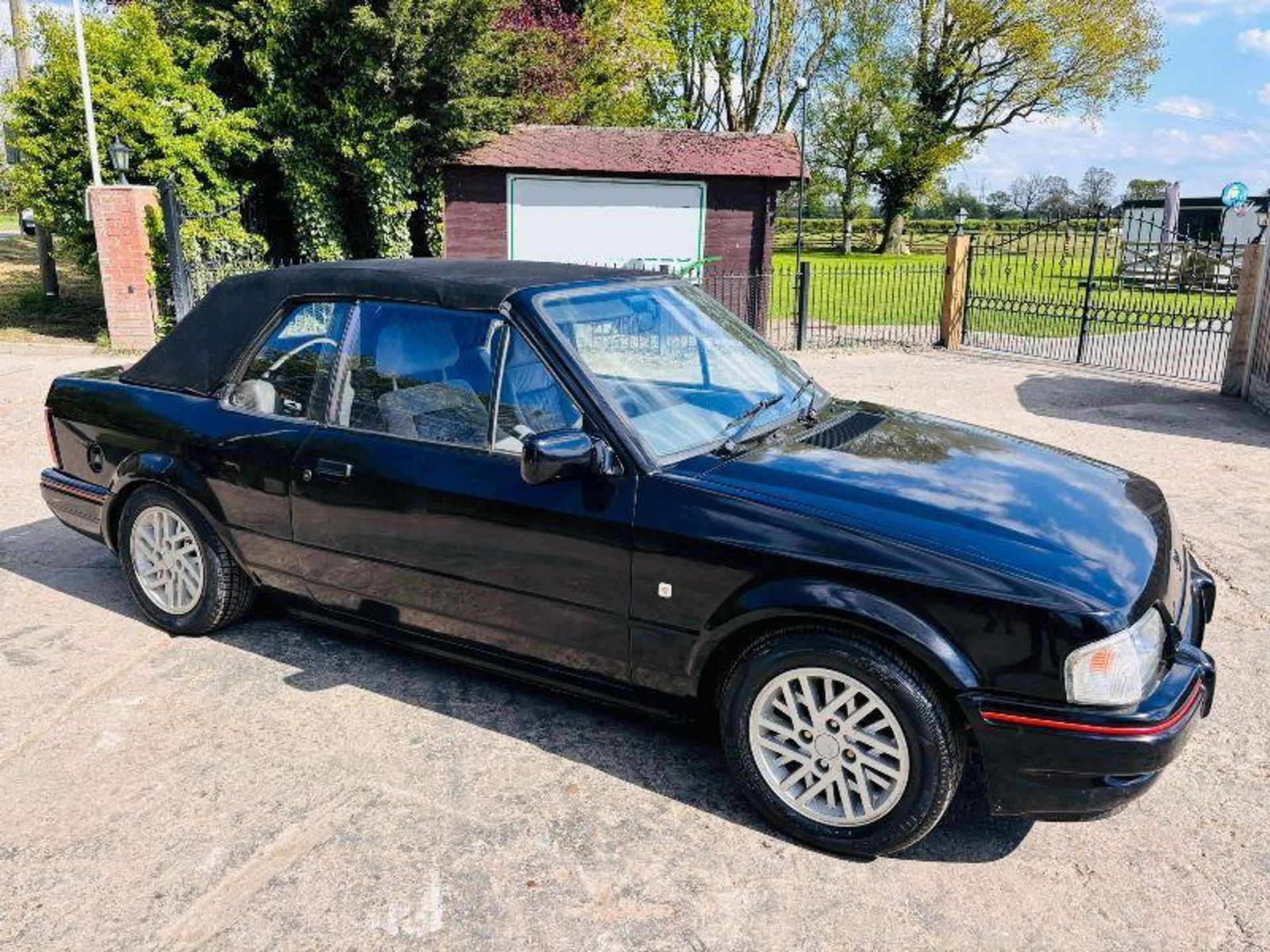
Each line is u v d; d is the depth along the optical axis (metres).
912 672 2.72
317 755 3.40
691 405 3.47
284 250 17.16
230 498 3.98
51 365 11.77
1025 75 38.72
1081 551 2.82
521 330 3.38
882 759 2.81
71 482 4.56
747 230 17.22
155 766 3.32
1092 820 3.04
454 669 4.08
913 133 40.88
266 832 2.97
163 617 4.35
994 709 2.61
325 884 2.75
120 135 13.65
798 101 39.69
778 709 2.96
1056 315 14.78
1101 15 36.62
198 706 3.72
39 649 4.19
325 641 4.32
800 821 2.94
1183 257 15.01
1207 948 2.56
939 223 52.56
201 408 4.10
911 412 4.25
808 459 3.25
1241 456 8.09
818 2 37.81
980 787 3.35
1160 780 3.37
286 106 14.82
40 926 2.57
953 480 3.20
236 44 15.09
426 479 3.45
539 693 3.89
